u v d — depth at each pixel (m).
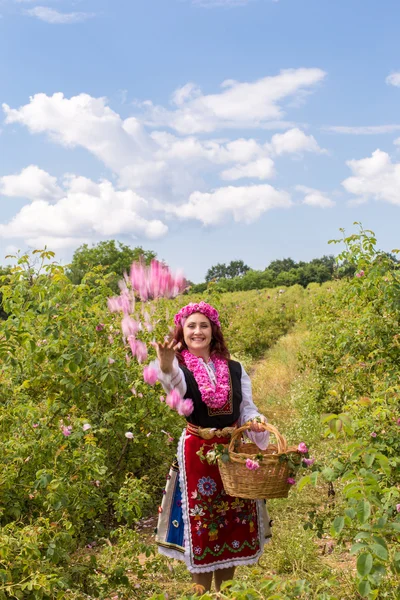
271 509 5.01
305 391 8.55
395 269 5.28
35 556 2.90
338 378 5.87
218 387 3.12
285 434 7.38
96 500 3.82
